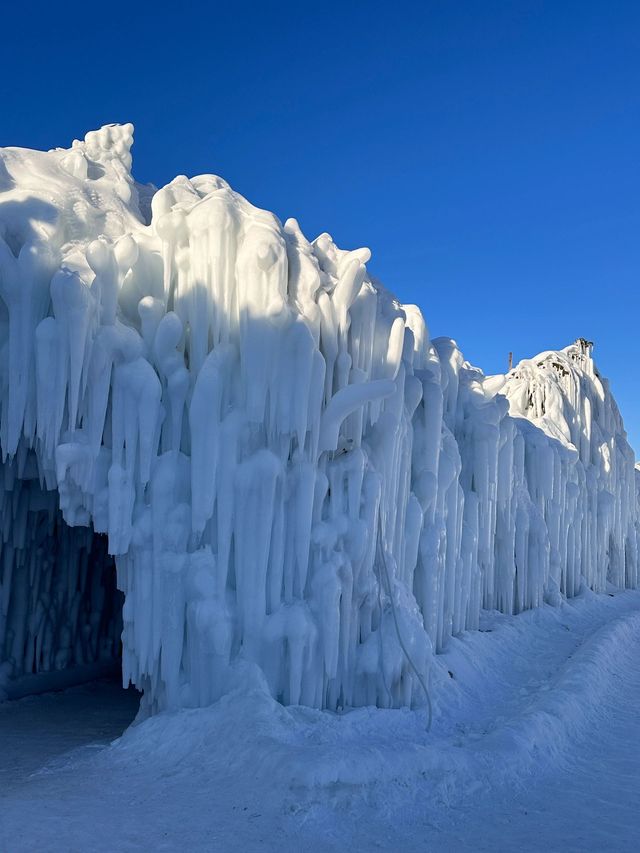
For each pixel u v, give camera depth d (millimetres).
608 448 27031
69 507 8898
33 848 5605
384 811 6512
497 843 6129
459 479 15477
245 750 7371
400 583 10836
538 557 18781
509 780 7645
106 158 11836
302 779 6488
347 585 9500
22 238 9141
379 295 11516
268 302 9164
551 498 20188
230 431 8953
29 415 8797
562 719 9688
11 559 13039
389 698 9633
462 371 17672
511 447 17375
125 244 9180
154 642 8758
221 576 8820
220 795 6723
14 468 10977
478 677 12398
